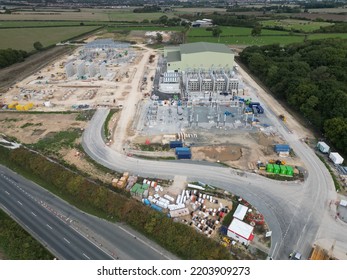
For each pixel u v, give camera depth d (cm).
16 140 9988
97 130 10606
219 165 8569
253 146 9512
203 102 12975
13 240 5934
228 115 11650
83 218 6844
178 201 7181
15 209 7100
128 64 19138
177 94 13975
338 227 6475
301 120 11288
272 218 6712
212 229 6450
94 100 13288
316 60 16825
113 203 6888
